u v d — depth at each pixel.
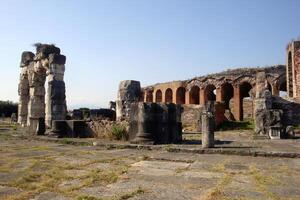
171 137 13.83
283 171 7.46
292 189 5.71
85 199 5.03
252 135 18.81
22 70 29.03
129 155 10.10
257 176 6.84
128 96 17.78
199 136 18.50
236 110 39.28
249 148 11.34
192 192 5.50
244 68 40.19
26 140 15.59
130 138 13.59
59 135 16.19
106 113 28.86
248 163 8.68
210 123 11.43
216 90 41.50
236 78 39.81
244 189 5.70
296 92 33.34
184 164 8.46
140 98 18.30
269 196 5.20
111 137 14.75
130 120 13.73
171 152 11.08
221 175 6.97
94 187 5.86
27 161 8.76
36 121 17.42
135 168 7.80
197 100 47.25
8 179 6.50
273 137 17.66
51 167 7.84
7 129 23.44
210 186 5.94
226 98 43.41
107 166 8.03
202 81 43.22
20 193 5.44
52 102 21.27
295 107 24.81
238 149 10.95
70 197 5.16
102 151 11.18
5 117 49.94
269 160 9.32
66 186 5.89
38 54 24.00
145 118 13.20
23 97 29.23
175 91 46.94
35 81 25.52
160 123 13.51
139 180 6.46
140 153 10.67
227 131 24.67
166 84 49.12
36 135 16.98
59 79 21.86
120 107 17.77
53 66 21.67
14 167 7.86
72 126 16.31
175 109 14.23
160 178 6.65
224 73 41.09
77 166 7.97
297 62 33.31
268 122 18.64
